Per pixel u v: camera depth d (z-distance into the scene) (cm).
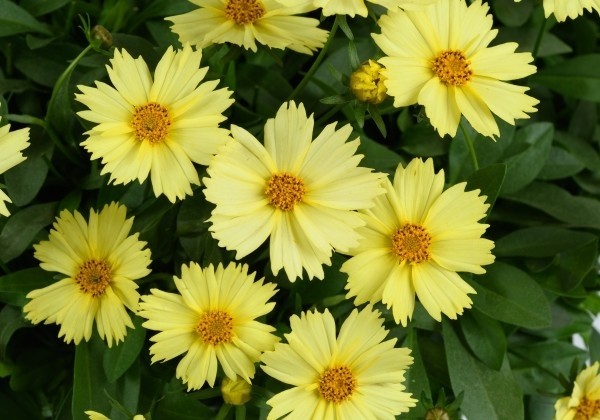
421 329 57
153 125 48
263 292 49
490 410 54
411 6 49
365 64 49
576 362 54
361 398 49
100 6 59
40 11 56
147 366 54
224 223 47
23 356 55
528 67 50
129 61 49
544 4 52
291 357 49
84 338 52
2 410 55
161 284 54
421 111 50
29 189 53
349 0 49
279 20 51
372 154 55
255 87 57
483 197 49
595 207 58
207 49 51
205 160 48
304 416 49
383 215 49
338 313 52
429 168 49
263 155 48
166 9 56
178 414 52
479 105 50
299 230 48
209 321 49
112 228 50
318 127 53
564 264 57
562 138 60
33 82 56
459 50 50
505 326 57
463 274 54
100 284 50
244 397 49
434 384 57
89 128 53
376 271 49
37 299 50
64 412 54
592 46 63
